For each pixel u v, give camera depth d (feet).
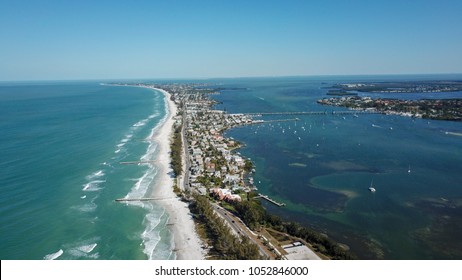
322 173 588.50
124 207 432.66
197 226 384.47
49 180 517.14
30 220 393.50
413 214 433.07
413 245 363.35
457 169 604.90
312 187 524.11
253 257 299.79
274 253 324.60
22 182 505.25
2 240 350.64
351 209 447.42
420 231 392.06
